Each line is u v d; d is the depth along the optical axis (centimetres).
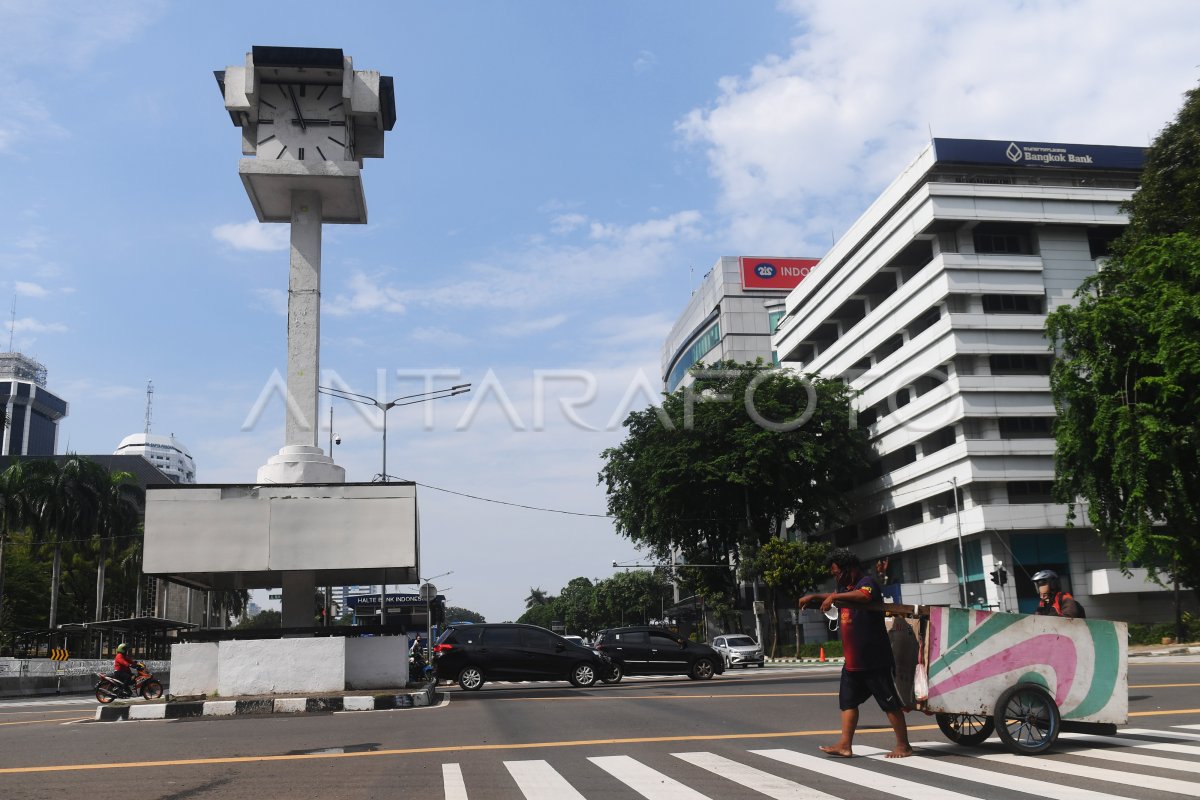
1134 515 2833
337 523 1797
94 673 3834
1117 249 3375
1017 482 5028
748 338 9262
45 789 747
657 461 5350
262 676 1662
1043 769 719
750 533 5378
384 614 3488
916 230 5228
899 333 5650
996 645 813
